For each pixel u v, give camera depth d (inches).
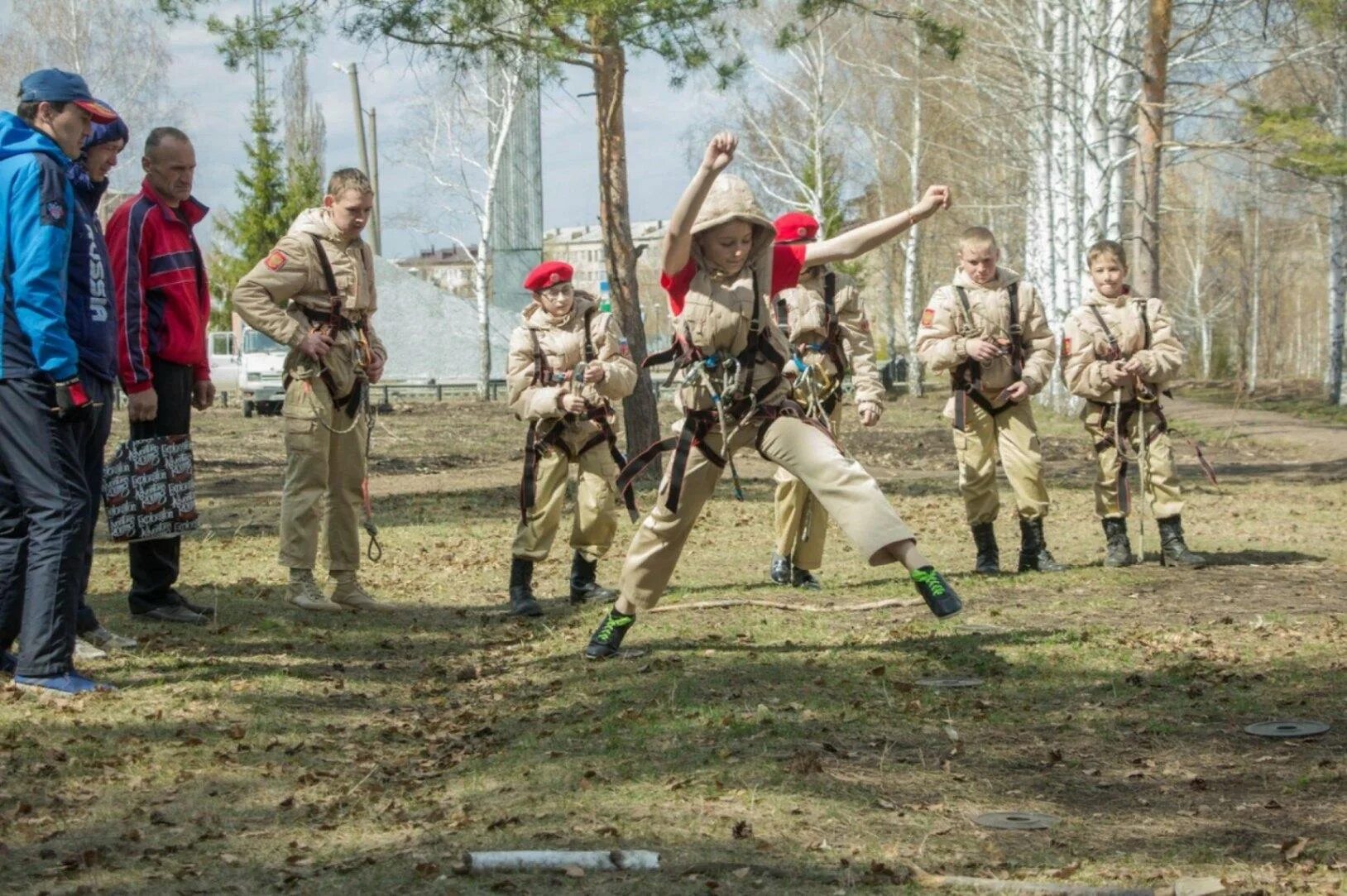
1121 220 1359.5
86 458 279.9
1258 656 273.9
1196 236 2994.6
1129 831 176.9
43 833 181.5
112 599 356.8
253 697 253.4
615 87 689.0
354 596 356.8
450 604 369.4
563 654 293.0
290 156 2704.2
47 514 250.1
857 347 368.8
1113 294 394.0
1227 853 167.8
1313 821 179.5
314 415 346.0
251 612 341.7
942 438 1200.2
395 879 161.2
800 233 359.3
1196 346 3472.0
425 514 593.3
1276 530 498.6
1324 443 1109.1
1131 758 208.5
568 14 633.6
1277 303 3590.1
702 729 222.7
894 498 640.4
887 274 2561.5
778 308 359.9
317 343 339.0
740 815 179.8
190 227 327.0
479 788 198.7
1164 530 399.2
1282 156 1132.5
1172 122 1127.6
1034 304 382.6
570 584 363.6
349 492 355.6
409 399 2027.6
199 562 440.5
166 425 321.7
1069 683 253.4
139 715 238.7
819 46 1929.1
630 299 700.7
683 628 312.2
